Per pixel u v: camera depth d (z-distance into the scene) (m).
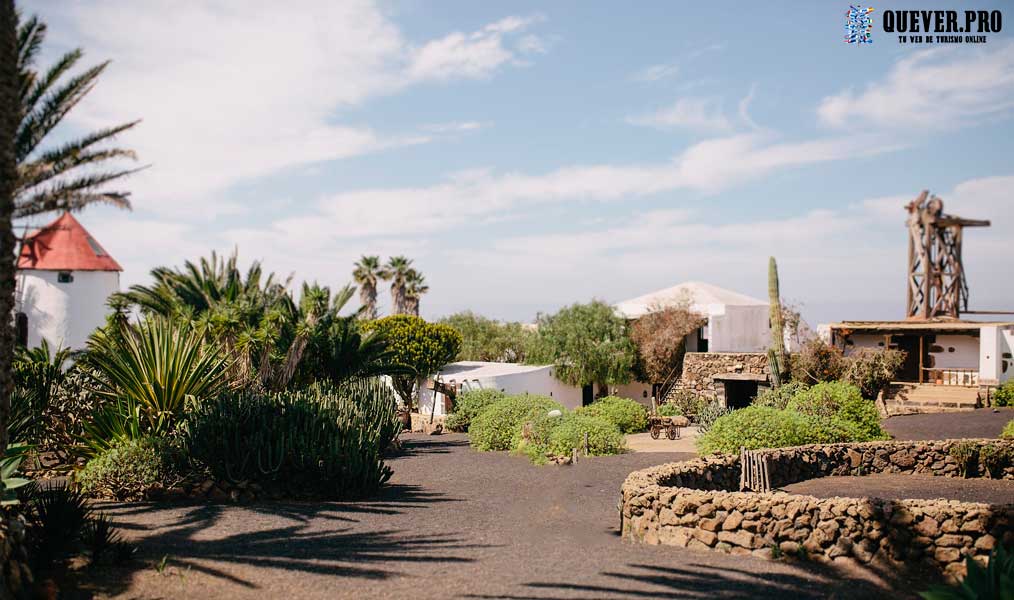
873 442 17.23
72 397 16.52
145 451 12.75
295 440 13.81
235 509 11.69
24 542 7.31
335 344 26.59
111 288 41.12
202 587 7.21
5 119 7.43
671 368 37.38
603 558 9.07
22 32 8.71
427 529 10.88
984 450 16.36
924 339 33.31
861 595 7.64
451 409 32.72
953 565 8.65
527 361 40.28
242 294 26.33
